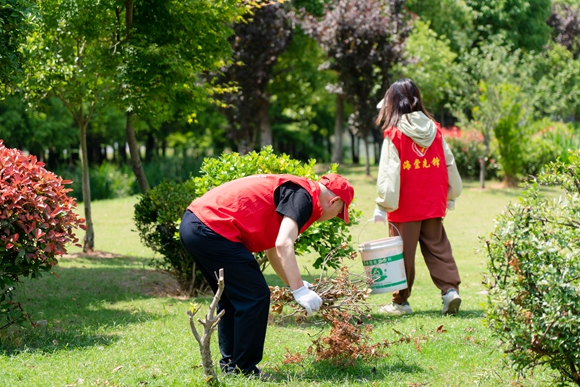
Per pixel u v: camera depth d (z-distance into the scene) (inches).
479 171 965.2
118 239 573.9
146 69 363.3
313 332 214.2
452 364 171.6
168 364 171.6
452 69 912.9
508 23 1493.6
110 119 1160.2
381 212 248.7
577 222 137.9
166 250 310.2
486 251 137.6
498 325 130.3
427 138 245.1
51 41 416.2
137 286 328.2
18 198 189.2
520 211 136.3
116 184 1039.6
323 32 902.4
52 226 199.8
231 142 1544.0
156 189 318.3
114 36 409.7
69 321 235.0
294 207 154.6
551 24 1736.0
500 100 838.5
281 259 150.6
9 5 244.1
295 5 1125.1
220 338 166.2
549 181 162.6
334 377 160.4
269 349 189.3
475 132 957.8
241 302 155.8
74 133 1108.5
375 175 988.6
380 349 181.8
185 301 287.6
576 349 125.0
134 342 197.5
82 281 337.7
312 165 257.6
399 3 994.1
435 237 251.3
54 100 1037.8
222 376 154.2
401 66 987.9
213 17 382.6
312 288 168.7
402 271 236.4
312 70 1129.4
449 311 245.1
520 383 149.3
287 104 1240.2
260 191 157.9
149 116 402.3
